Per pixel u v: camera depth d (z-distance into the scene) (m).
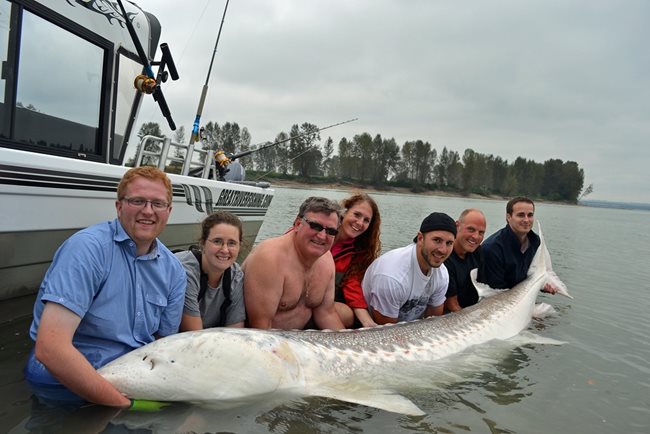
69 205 4.37
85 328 2.95
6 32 4.42
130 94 6.00
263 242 4.16
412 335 4.18
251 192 7.78
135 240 3.04
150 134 6.11
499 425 3.07
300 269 4.17
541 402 3.48
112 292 2.96
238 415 2.87
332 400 3.22
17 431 2.46
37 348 2.63
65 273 2.75
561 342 4.96
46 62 4.84
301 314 4.41
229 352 3.04
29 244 4.14
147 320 3.16
